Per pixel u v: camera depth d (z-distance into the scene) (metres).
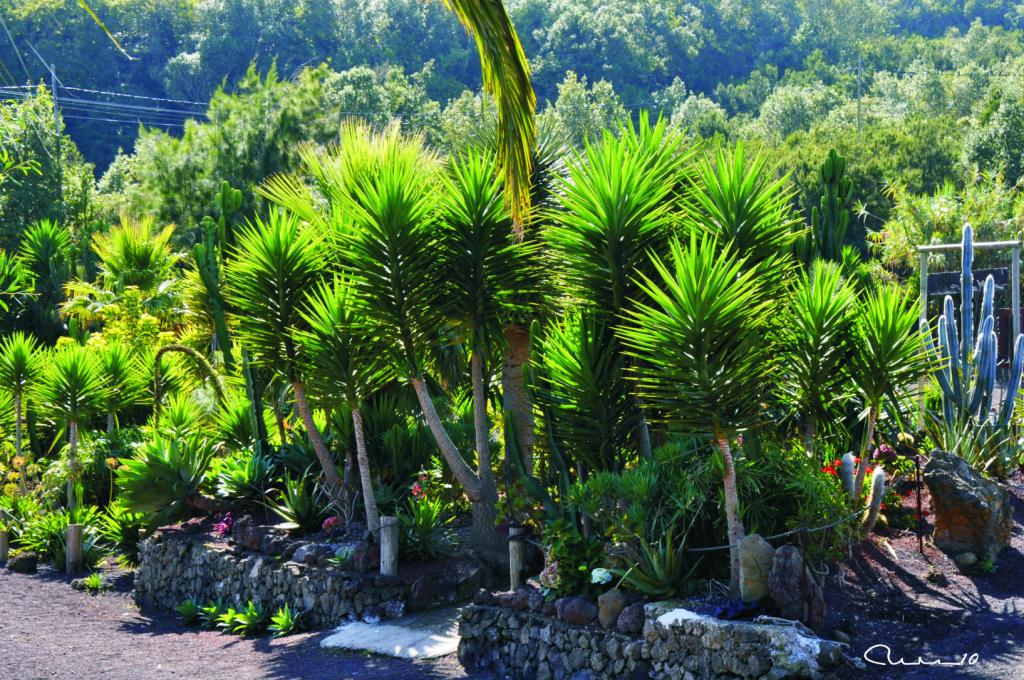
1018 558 7.65
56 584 12.80
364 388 9.70
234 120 31.30
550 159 9.45
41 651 9.11
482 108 10.25
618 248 7.61
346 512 10.55
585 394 7.80
